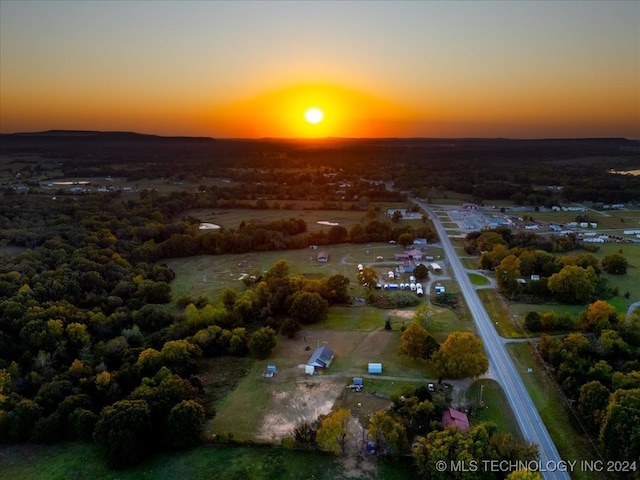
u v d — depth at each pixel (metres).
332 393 100.88
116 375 102.69
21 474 79.50
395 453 79.50
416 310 143.00
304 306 134.62
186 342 115.62
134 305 146.00
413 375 106.88
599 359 106.62
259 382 106.56
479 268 182.50
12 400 93.06
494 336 124.75
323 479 76.81
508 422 89.50
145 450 83.81
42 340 115.50
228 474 78.62
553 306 143.75
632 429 73.88
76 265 166.12
